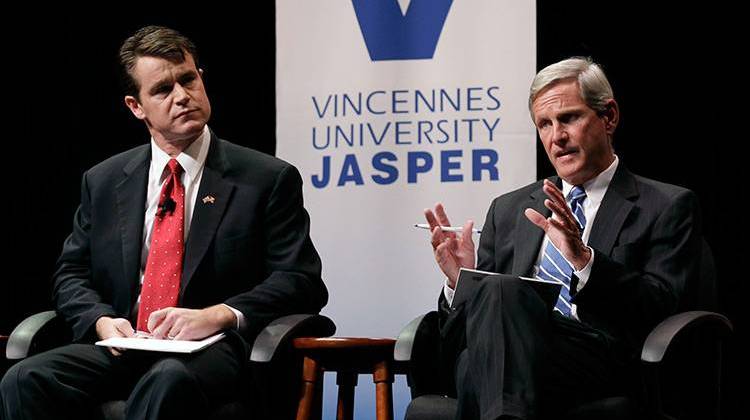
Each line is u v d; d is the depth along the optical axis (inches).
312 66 280.1
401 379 277.1
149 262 227.6
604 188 224.7
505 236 232.7
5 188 329.7
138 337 214.7
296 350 212.1
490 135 274.1
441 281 275.1
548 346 189.9
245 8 331.3
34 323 220.7
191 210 233.1
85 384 213.3
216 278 227.5
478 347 189.0
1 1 330.3
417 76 276.8
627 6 310.8
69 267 237.8
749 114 301.3
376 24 278.2
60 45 331.3
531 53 272.7
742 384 299.3
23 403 207.0
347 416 233.9
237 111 331.6
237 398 215.8
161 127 230.2
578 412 193.6
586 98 219.6
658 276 211.0
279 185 234.4
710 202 303.3
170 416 200.1
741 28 302.4
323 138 279.7
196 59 236.1
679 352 198.7
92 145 331.6
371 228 277.6
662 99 307.7
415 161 276.8
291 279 225.6
